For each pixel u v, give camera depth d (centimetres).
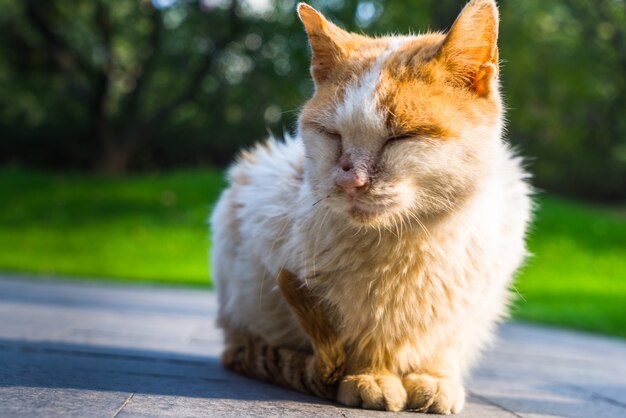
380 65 63
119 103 470
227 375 72
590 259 273
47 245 252
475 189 62
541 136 462
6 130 446
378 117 60
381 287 62
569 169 486
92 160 452
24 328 95
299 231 64
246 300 72
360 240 62
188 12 408
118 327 104
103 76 409
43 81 444
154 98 494
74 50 416
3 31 418
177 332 104
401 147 60
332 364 64
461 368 73
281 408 59
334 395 65
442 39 64
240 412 57
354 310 63
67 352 79
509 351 113
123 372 70
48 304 128
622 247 293
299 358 67
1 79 470
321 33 66
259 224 69
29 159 452
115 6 410
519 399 74
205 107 467
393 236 61
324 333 64
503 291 71
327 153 62
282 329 70
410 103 60
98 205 312
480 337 72
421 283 62
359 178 59
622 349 128
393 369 65
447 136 60
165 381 67
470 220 63
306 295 64
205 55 421
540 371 94
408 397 63
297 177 68
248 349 72
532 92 404
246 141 461
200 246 258
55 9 400
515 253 69
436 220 62
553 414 67
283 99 441
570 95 409
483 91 63
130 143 421
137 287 183
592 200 495
